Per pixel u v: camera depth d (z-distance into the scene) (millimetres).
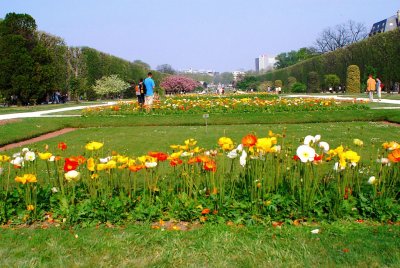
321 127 15141
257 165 5586
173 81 71438
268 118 17938
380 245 4191
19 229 5027
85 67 53688
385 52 42188
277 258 3986
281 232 4656
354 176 6105
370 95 27734
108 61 58469
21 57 39594
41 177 7387
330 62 56875
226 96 38625
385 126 15016
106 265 3963
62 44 49812
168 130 15641
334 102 21812
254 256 4047
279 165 5762
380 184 5613
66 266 3949
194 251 4207
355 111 18906
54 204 5578
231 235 4574
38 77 40125
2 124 16875
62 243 4473
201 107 21328
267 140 5254
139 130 15961
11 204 5484
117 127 17656
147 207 5352
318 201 5188
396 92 42156
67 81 50750
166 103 23250
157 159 5523
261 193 5348
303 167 5629
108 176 5883
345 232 4617
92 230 4898
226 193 5605
